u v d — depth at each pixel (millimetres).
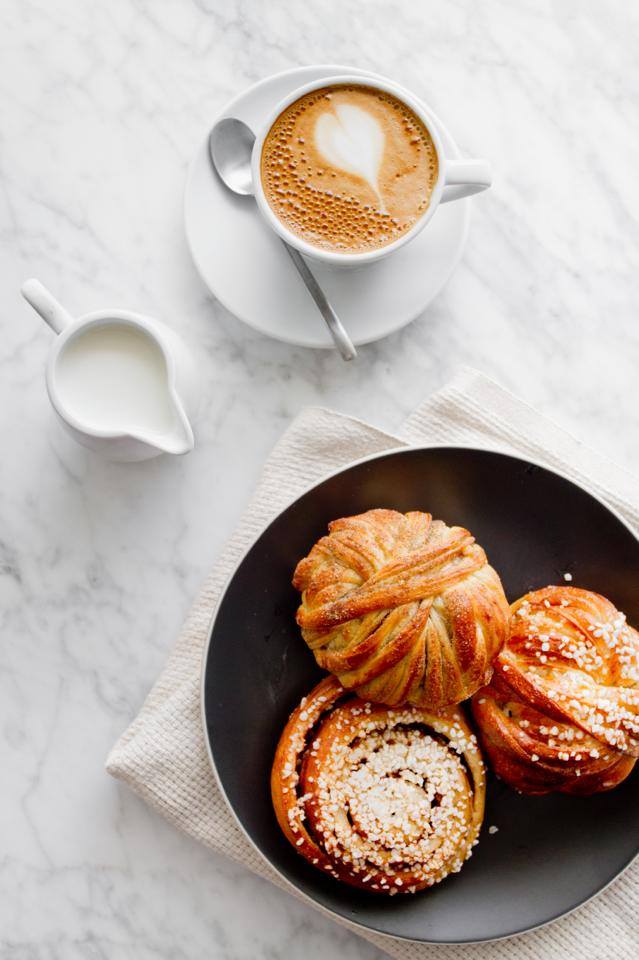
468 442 758
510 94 781
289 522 729
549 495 734
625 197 778
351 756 717
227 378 781
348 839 708
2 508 779
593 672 712
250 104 739
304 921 772
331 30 779
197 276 778
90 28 778
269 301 748
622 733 700
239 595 727
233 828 744
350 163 713
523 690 703
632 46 781
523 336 781
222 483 778
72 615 778
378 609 683
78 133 778
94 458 778
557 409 779
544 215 778
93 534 779
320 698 720
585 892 729
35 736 777
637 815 732
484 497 738
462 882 733
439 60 780
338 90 712
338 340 737
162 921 773
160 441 713
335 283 746
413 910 728
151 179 778
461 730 723
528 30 781
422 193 714
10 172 779
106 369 730
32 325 778
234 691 730
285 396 781
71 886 775
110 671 776
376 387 780
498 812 741
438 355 781
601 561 737
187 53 779
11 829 776
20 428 778
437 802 720
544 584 744
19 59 779
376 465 728
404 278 747
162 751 740
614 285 779
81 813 776
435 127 708
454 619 683
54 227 779
